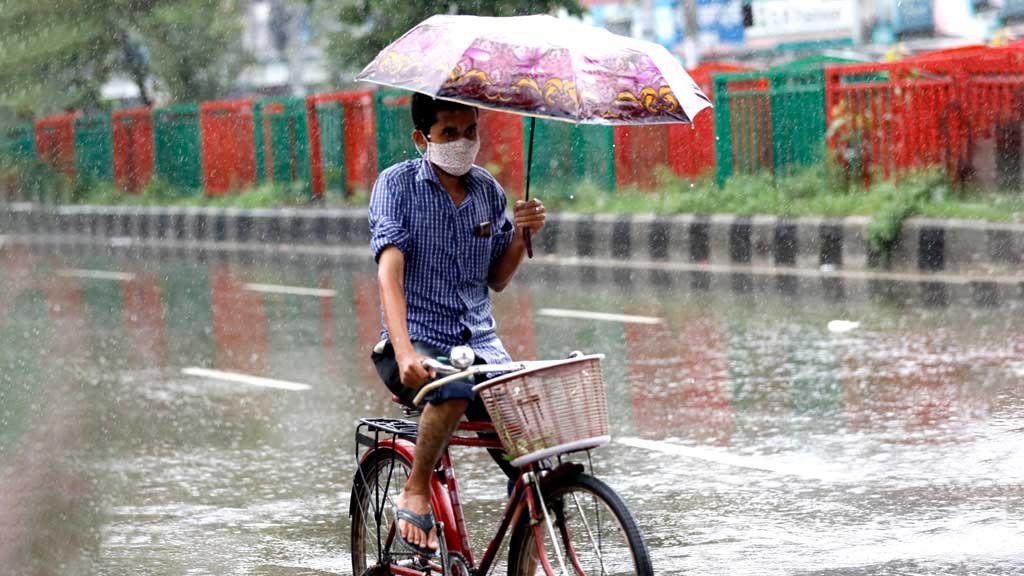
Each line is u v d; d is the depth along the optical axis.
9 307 31.33
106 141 59.19
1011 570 11.02
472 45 8.62
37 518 13.64
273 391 20.45
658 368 20.91
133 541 12.86
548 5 46.97
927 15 71.25
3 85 61.31
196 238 51.59
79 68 63.25
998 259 29.02
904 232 30.55
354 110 49.50
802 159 35.66
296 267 39.53
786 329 23.83
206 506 14.13
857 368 19.97
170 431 17.84
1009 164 32.78
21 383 21.52
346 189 50.03
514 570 9.28
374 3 49.84
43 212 58.19
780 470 14.65
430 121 9.09
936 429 16.06
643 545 8.48
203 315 29.31
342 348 24.31
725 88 37.06
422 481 9.17
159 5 62.75
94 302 32.12
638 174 39.88
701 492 13.95
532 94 8.50
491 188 9.49
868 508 13.03
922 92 33.03
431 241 9.23
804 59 39.38
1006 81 32.69
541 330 25.22
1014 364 19.56
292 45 65.88
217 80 65.00
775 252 33.22
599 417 8.60
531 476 9.00
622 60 8.75
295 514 13.77
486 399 8.42
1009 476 13.87
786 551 11.82
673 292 29.78
